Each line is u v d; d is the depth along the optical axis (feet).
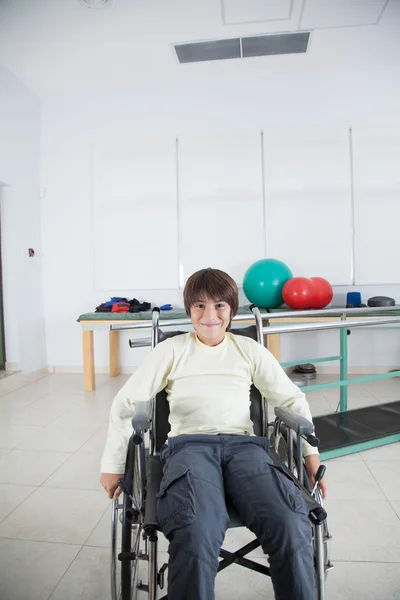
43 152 13.51
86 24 9.95
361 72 12.31
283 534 2.84
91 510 5.51
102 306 12.28
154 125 13.09
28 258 12.90
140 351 13.35
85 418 9.21
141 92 13.08
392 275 12.56
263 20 9.98
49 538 4.90
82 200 13.39
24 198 12.73
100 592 4.01
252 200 12.87
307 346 12.96
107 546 4.73
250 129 12.80
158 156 13.11
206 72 12.53
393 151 12.39
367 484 6.06
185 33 10.44
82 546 4.74
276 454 4.00
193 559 2.68
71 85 12.96
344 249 12.64
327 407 9.68
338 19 10.00
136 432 3.14
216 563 2.77
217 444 3.58
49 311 13.66
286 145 12.71
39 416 9.40
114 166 13.25
